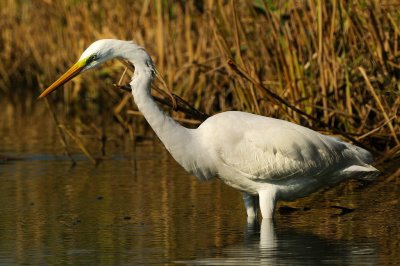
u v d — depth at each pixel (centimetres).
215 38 1355
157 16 1805
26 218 953
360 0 1324
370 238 837
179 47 1764
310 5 1322
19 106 2216
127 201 1045
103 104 2136
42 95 926
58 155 1437
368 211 970
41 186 1155
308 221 929
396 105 1277
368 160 970
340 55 1395
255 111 1326
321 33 1297
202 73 1599
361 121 1341
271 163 923
